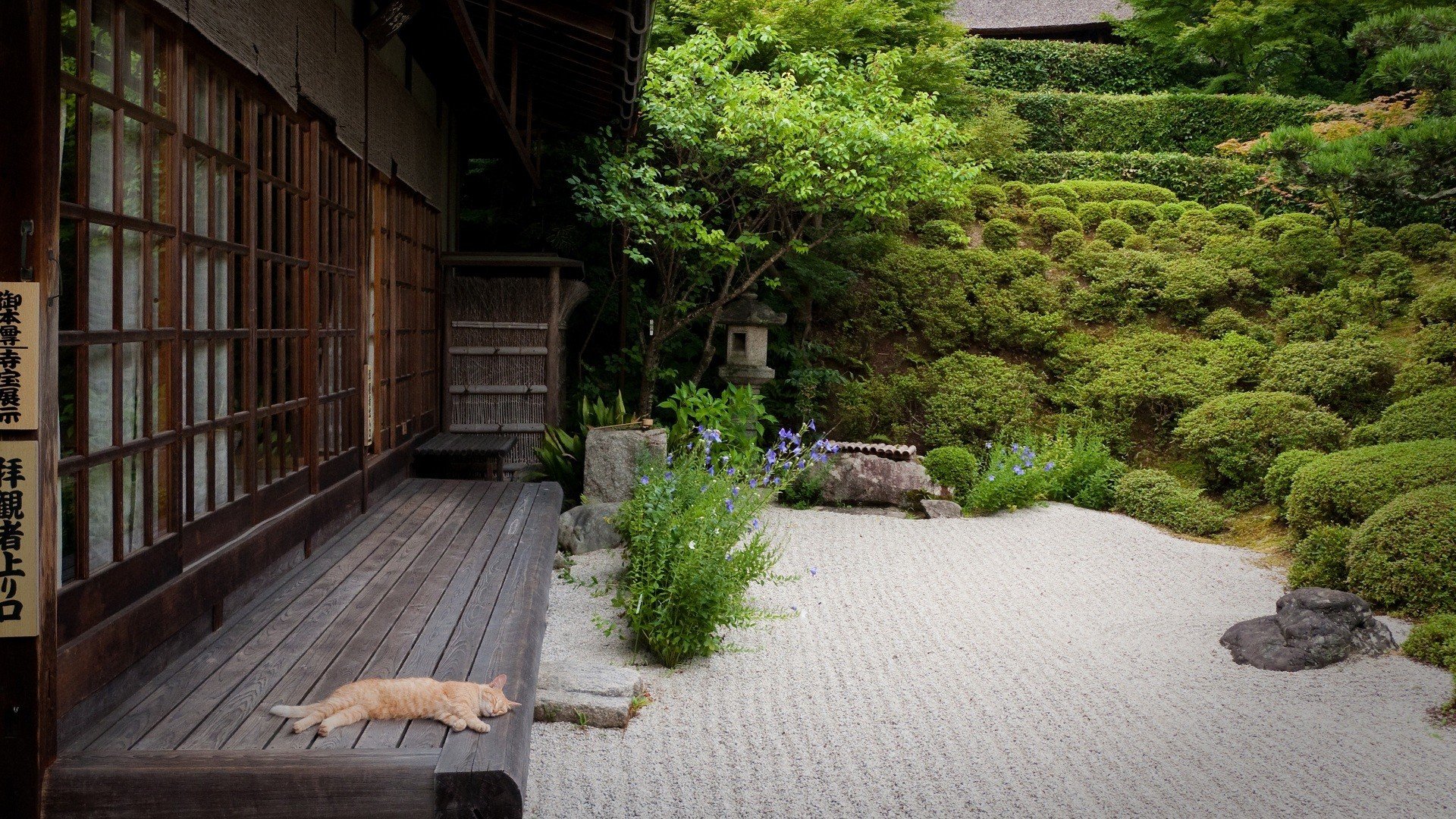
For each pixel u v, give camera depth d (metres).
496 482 6.68
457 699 2.47
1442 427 8.45
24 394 1.97
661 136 9.10
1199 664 5.13
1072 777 3.69
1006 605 6.15
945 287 12.19
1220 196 14.70
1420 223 12.66
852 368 11.74
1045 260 12.55
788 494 9.00
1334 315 10.88
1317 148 10.20
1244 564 7.39
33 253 1.97
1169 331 11.77
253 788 2.13
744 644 5.13
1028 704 4.45
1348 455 7.54
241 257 3.39
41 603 2.02
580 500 7.63
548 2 5.21
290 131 3.94
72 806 2.07
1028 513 8.91
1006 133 14.32
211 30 2.83
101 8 2.42
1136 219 13.45
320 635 3.15
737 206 10.62
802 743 3.88
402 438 6.51
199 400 3.05
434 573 4.08
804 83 10.24
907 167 9.13
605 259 10.32
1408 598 5.84
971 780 3.61
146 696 2.56
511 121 6.10
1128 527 8.52
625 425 7.59
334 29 4.28
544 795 3.32
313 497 4.28
